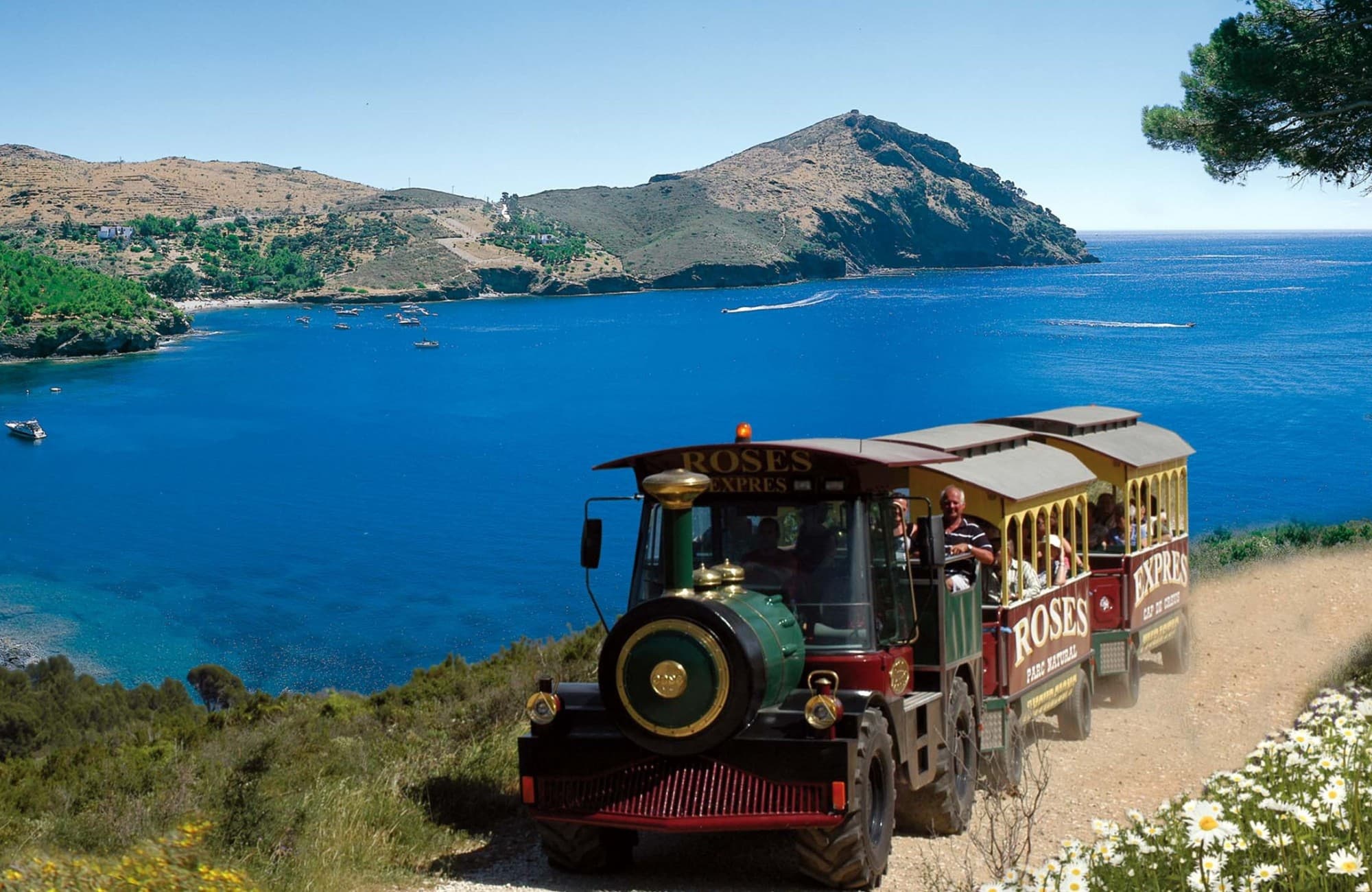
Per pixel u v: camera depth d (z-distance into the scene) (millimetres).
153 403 197500
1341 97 20906
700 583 7715
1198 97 22469
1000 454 11867
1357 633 15805
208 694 57812
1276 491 83812
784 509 8359
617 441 144125
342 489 118938
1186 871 5520
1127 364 183000
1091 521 14562
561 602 75062
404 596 77312
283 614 73562
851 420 147125
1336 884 5090
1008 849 7246
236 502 113125
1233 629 16922
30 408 193750
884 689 8078
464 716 13766
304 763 11172
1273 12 21469
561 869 8344
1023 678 10992
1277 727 11219
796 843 7652
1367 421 119000
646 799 7684
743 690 7301
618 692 7559
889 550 8695
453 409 179875
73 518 106938
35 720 39688
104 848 8805
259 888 7555
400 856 8680
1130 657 13531
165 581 82938
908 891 7699
